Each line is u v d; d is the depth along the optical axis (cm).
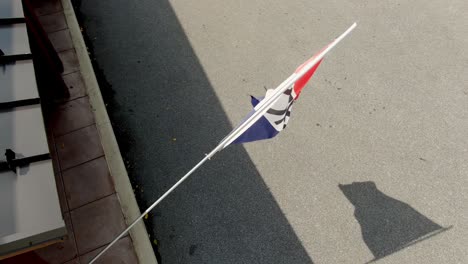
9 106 262
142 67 603
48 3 663
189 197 473
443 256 441
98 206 451
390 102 568
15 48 291
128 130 530
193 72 600
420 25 672
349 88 582
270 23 674
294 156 511
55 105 535
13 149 246
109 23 662
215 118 548
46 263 354
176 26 664
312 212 469
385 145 525
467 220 466
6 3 318
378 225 460
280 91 264
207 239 445
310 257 439
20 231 218
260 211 467
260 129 314
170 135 527
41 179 237
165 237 443
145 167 496
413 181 494
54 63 550
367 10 695
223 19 680
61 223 224
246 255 437
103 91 571
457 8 698
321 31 662
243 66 611
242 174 494
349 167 505
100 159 489
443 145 527
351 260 438
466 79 600
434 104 569
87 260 414
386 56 625
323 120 546
